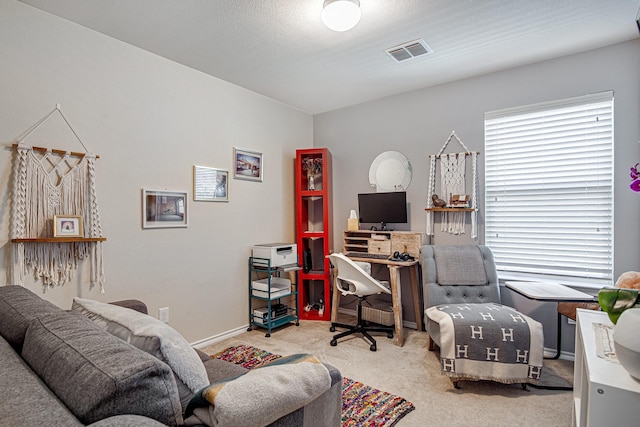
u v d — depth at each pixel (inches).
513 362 83.7
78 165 88.0
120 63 96.8
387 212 139.5
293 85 132.8
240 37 95.5
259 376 37.9
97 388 28.0
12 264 77.2
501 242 121.7
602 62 102.3
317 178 163.5
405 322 140.9
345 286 129.1
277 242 150.3
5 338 45.6
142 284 101.2
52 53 83.6
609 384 37.8
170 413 32.3
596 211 104.6
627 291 51.9
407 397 83.9
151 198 103.5
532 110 113.8
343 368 100.2
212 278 121.4
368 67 116.4
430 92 135.2
